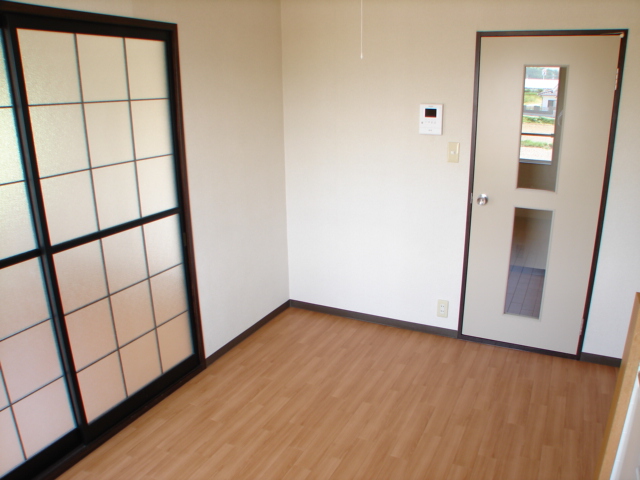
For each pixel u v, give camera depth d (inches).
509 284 134.0
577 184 120.4
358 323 154.0
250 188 138.6
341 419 111.7
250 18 128.9
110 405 108.5
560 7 112.6
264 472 97.3
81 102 93.2
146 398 117.0
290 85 144.1
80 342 99.8
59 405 98.9
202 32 115.3
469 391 120.1
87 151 95.7
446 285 140.6
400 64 129.7
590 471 96.1
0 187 83.2
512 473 95.9
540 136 121.3
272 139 144.6
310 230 154.5
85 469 98.9
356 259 150.5
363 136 138.9
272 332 149.8
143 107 106.1
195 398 120.1
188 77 113.6
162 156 112.6
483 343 141.2
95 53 94.3
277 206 151.6
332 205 148.8
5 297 86.4
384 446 103.3
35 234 89.7
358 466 98.3
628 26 108.3
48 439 97.6
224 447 104.1
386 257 146.0
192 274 123.4
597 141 116.3
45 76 86.4
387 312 151.1
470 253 135.3
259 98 136.6
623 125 113.4
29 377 92.4
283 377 127.5
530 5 114.9
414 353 136.8
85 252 98.0
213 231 128.1
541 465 97.7
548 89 118.0
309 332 149.2
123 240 105.7
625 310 123.6
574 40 113.0
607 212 119.3
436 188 134.3
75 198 94.7
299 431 108.3
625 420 64.1
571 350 131.6
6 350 87.7
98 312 102.7
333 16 133.6
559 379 123.8
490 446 102.7
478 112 125.2
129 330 110.7
